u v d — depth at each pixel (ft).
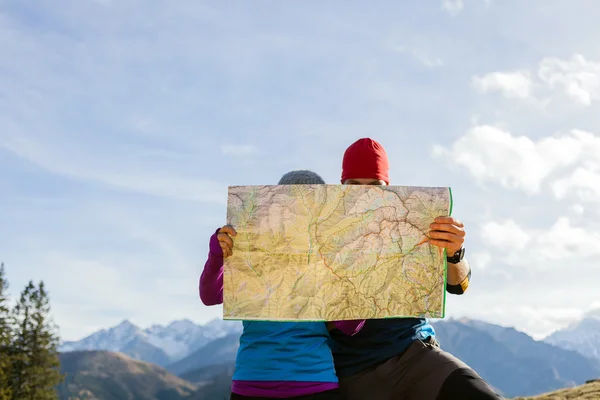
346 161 16.99
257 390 14.79
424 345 15.65
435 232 15.74
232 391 15.24
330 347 16.22
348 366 15.90
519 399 65.51
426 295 15.76
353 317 15.49
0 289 224.74
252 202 15.83
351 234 15.78
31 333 230.07
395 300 15.67
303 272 15.57
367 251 15.76
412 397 15.26
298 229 15.69
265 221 15.72
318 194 15.84
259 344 15.20
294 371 14.79
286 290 15.48
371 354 15.75
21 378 224.94
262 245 15.64
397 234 15.88
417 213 15.98
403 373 15.49
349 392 15.81
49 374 231.30
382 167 16.81
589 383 67.72
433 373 15.02
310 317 15.37
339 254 15.69
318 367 14.96
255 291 15.51
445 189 16.11
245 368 15.11
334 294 15.55
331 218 15.79
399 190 16.05
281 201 15.79
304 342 15.14
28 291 233.35
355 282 15.64
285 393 14.66
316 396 14.66
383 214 15.90
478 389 14.33
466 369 14.85
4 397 216.33
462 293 16.69
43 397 227.81
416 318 16.20
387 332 15.84
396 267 15.76
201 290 16.17
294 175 17.37
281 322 15.34
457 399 14.42
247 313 15.39
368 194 15.96
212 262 15.76
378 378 15.67
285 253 15.61
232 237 15.66
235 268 15.58
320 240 15.70
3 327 225.56
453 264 16.06
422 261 15.84
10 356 225.35
